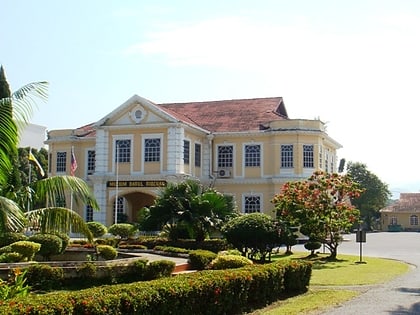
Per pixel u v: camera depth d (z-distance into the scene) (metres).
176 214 28.02
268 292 14.37
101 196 41.47
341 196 28.81
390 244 43.09
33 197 15.52
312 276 20.53
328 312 12.88
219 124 46.06
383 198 83.31
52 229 15.02
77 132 47.50
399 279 19.69
